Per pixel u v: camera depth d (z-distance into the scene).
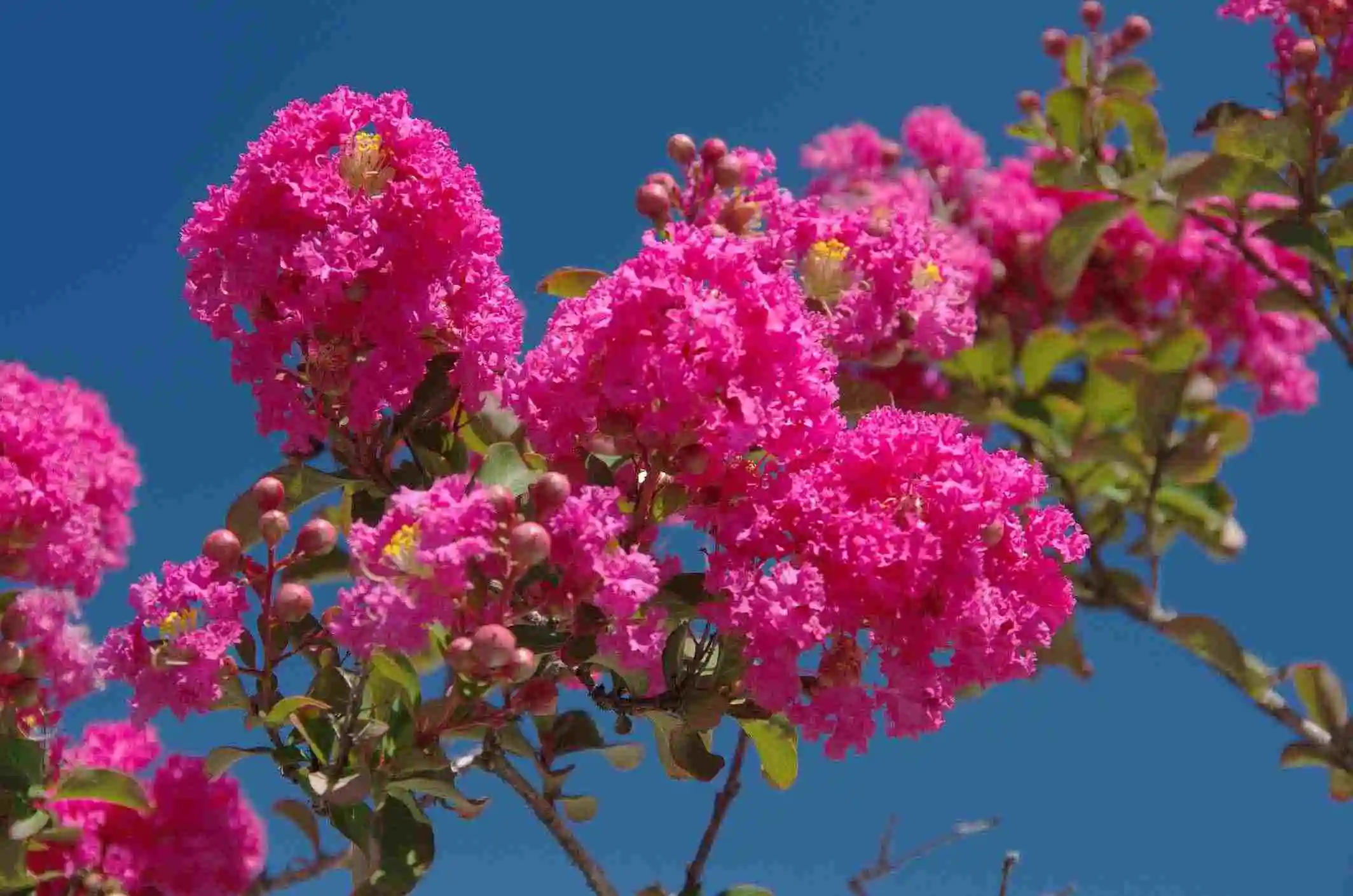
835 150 1.50
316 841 1.33
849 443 1.26
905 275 1.36
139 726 1.25
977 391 1.49
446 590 1.22
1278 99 1.49
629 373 1.24
